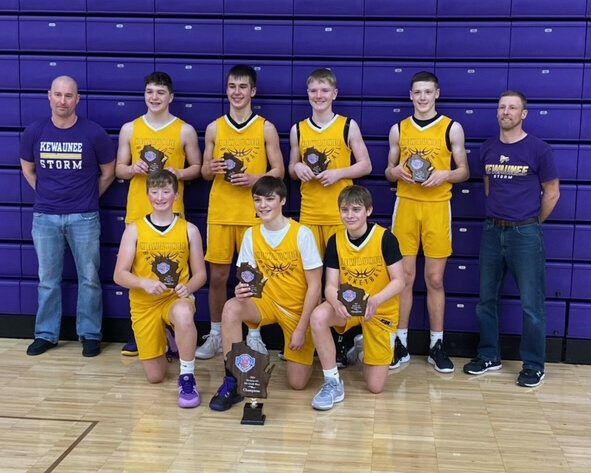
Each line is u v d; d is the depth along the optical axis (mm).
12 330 4281
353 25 3975
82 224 3965
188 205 4180
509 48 3902
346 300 3186
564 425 3107
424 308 4066
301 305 3416
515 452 2836
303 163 3783
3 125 4223
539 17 3861
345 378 3691
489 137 3977
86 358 3955
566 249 3953
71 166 3918
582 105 3875
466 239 4031
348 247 3367
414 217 3805
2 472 2619
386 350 3406
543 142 3586
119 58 4121
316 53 4020
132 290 3445
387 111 4020
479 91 3951
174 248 3471
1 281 4254
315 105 3742
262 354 3041
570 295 3973
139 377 3652
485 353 3836
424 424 3092
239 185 3814
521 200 3604
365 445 2871
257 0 4004
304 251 3326
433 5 3916
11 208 4227
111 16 4121
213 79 4090
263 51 4047
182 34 4070
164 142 3934
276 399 3365
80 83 4156
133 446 2844
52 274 4027
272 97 4082
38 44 4148
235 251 4055
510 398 3426
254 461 2721
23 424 3037
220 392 3258
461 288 4055
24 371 3717
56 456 2750
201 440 2904
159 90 3814
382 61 4004
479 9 3889
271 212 3289
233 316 3299
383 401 3354
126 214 4156
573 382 3678
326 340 3281
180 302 3336
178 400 3320
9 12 4152
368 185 4047
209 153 3957
